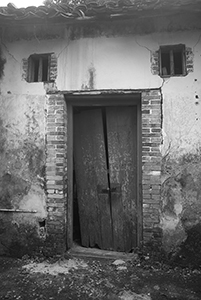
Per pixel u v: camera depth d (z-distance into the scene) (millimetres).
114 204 3879
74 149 4082
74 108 4070
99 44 3652
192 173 3322
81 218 4043
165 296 2631
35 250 3613
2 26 3666
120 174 3854
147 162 3422
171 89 3420
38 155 3699
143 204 3420
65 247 3656
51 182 3633
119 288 2781
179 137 3367
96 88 3592
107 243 3906
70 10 3326
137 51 3551
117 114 3861
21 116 3771
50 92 3703
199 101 3346
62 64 3719
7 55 3896
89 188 4008
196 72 3391
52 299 2592
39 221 3641
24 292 2719
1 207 3758
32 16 3316
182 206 3330
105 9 3141
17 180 3742
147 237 3383
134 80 3512
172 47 3496
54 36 3775
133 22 3555
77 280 2955
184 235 3297
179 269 3182
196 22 3445
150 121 3436
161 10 3117
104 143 3941
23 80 3805
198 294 2664
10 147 3783
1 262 3459
